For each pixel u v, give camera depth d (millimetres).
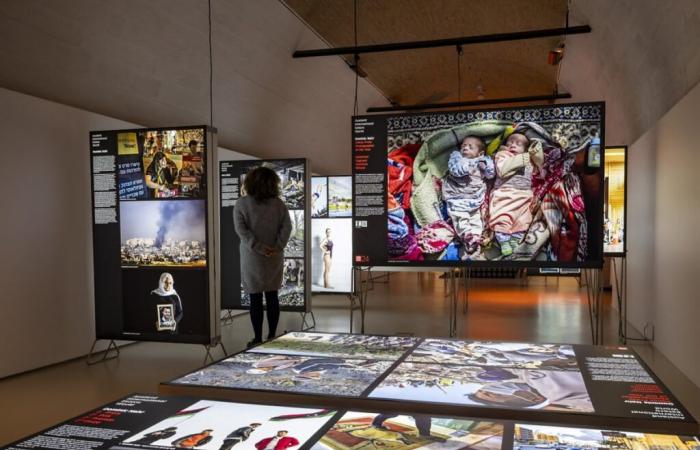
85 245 6570
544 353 2586
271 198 6121
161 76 8469
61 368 5930
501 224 5797
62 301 6223
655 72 7156
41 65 6461
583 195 5637
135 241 6125
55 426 1726
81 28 6719
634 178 8625
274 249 6039
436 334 7660
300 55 11609
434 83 17828
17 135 5719
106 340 6898
